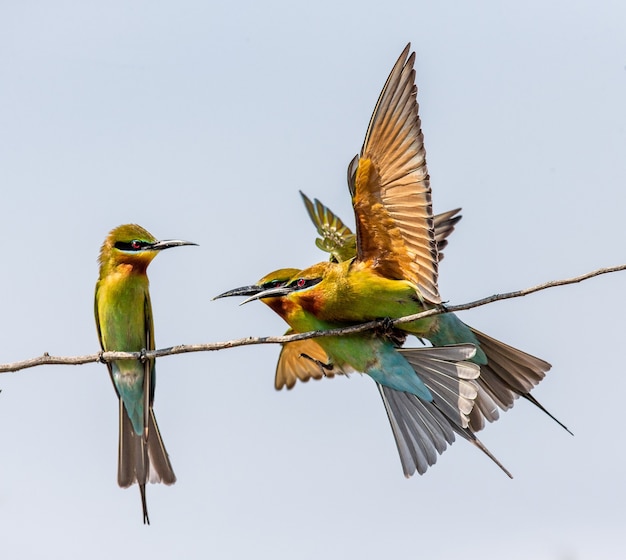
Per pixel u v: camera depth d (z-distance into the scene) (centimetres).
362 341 1050
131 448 1168
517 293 874
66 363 966
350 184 983
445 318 1050
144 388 1181
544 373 1052
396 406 1047
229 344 941
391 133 935
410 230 962
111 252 1198
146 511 1155
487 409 1064
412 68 927
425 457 1017
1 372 967
